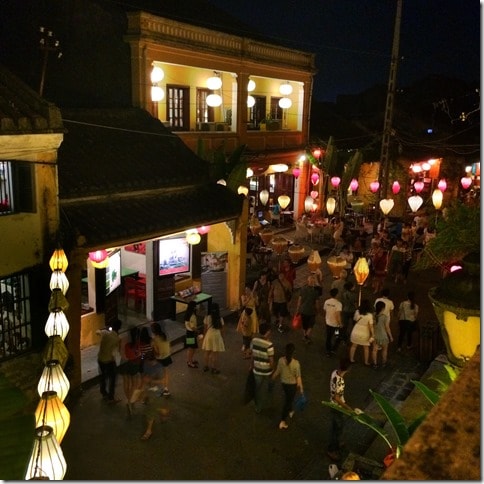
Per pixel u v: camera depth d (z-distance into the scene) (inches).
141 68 617.3
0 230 352.8
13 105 364.2
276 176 991.6
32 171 366.0
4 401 126.0
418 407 382.3
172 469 329.4
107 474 321.1
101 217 444.8
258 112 906.1
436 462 47.0
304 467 337.7
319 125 1189.1
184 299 547.5
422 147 1261.1
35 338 382.0
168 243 542.9
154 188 508.4
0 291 363.9
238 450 352.2
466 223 171.0
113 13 600.4
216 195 572.1
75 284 397.1
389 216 1149.1
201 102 755.4
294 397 402.9
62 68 558.9
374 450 342.3
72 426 369.7
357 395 432.5
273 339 531.8
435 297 142.7
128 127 576.7
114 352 392.2
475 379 58.5
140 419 381.7
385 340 473.7
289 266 615.2
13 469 116.3
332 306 489.1
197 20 759.1
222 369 464.1
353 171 903.7
